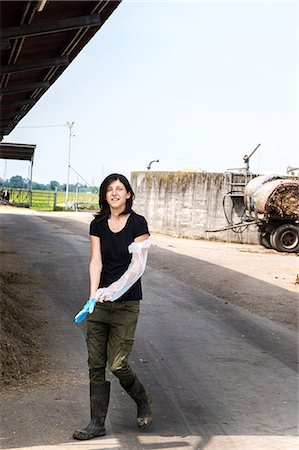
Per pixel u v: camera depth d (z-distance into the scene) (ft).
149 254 60.64
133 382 16.06
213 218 95.40
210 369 22.98
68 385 19.47
